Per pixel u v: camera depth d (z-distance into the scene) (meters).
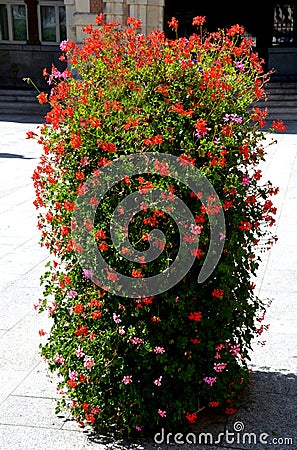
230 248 3.40
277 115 18.16
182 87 3.38
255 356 4.49
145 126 3.32
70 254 3.55
